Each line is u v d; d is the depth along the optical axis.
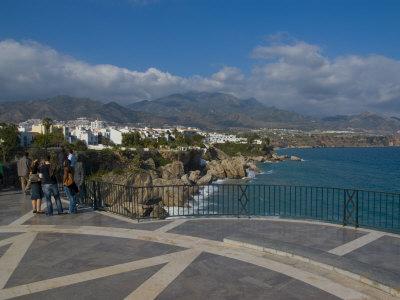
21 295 7.38
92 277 8.27
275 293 7.47
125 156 72.06
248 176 82.25
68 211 15.29
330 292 7.54
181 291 7.54
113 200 17.98
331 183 63.81
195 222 13.25
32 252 10.02
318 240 11.02
